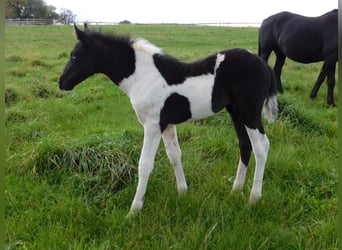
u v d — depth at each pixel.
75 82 1.78
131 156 1.99
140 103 1.62
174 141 1.75
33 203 1.68
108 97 3.55
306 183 1.90
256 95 1.65
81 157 1.91
